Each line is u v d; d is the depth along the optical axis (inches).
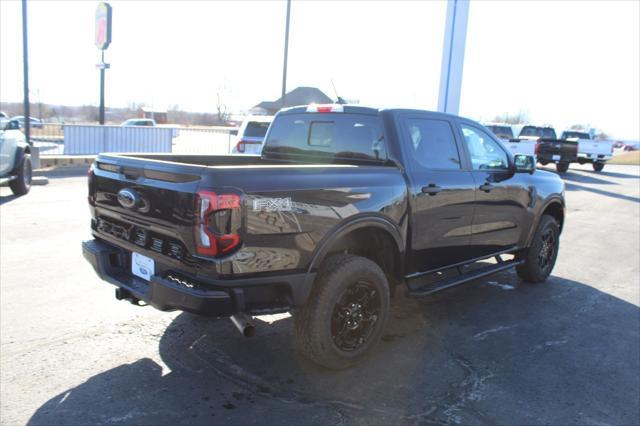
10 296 195.3
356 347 147.9
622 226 410.9
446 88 585.0
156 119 1983.3
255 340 166.2
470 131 197.3
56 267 231.9
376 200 150.6
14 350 152.4
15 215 343.3
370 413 127.0
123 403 127.1
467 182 186.5
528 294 226.2
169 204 126.8
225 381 139.9
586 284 244.7
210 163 196.2
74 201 405.1
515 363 157.4
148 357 151.8
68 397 128.9
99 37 724.0
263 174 126.8
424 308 204.7
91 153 702.5
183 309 123.0
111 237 152.5
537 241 233.8
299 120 196.4
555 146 888.9
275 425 120.3
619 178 903.7
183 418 121.9
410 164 166.9
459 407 131.1
